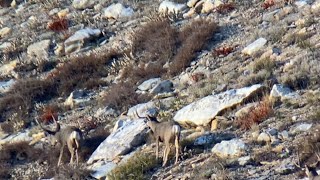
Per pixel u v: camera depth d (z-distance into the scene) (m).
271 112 68.81
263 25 91.69
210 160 63.41
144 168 65.81
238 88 77.06
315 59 77.75
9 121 92.31
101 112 85.56
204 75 84.94
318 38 82.81
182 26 98.88
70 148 75.38
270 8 96.00
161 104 81.19
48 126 87.75
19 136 86.50
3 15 127.75
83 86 95.44
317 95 70.19
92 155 73.12
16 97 95.62
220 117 70.94
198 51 90.81
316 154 56.44
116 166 68.06
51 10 122.50
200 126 71.69
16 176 77.12
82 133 78.06
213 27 94.00
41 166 77.81
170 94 83.19
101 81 95.06
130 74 93.31
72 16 117.06
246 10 98.12
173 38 95.31
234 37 91.69
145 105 81.44
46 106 93.06
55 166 75.44
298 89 73.44
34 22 119.56
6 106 95.62
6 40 117.75
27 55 110.25
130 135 72.69
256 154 62.19
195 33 93.25
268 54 82.69
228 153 63.41
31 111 93.88
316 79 73.75
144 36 98.81
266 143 64.12
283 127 65.75
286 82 74.56
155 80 88.31
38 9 125.75
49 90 96.81
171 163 65.88
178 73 88.25
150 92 85.38
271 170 59.34
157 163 66.38
